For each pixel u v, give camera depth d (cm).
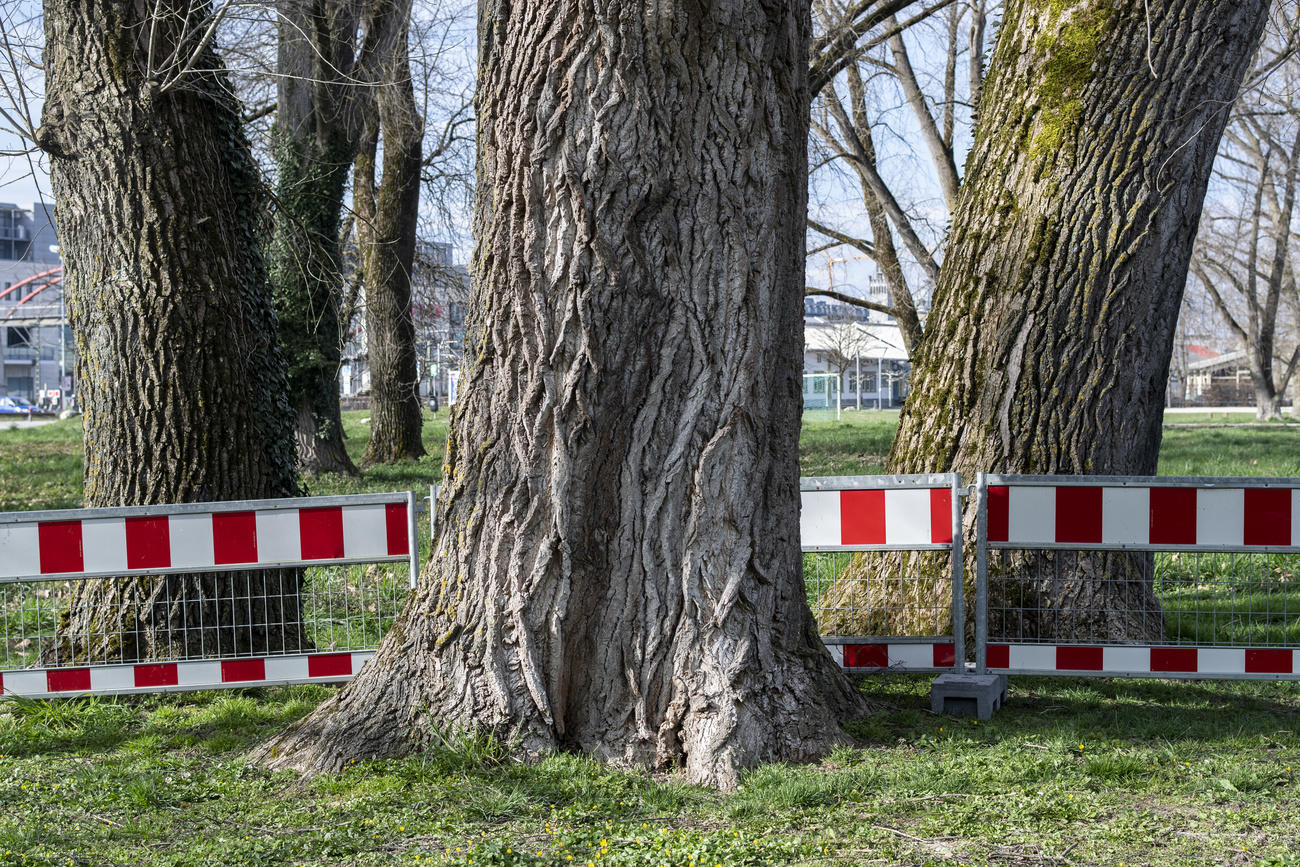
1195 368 9538
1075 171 588
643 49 405
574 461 416
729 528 423
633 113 406
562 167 411
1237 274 4784
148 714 552
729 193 418
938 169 1855
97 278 600
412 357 2316
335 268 1377
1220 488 504
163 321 598
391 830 358
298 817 374
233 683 550
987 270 612
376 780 402
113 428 601
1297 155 3734
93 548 545
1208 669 505
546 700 416
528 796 381
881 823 360
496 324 425
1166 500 509
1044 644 518
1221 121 588
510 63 421
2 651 696
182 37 581
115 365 598
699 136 414
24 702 544
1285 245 4372
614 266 410
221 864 328
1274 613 694
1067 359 591
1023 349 596
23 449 2691
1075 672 516
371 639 671
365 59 1730
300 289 1817
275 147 1756
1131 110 579
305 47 1465
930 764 413
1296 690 555
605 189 409
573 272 412
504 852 327
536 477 419
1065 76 591
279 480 717
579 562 420
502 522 424
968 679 511
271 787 409
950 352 624
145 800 393
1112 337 588
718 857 322
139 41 595
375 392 2330
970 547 584
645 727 416
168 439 598
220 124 683
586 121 408
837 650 540
